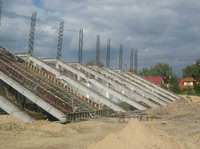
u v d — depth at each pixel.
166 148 14.04
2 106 27.70
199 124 26.44
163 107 43.09
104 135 19.50
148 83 66.56
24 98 35.53
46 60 51.50
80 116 30.33
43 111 32.66
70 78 43.06
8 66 35.62
